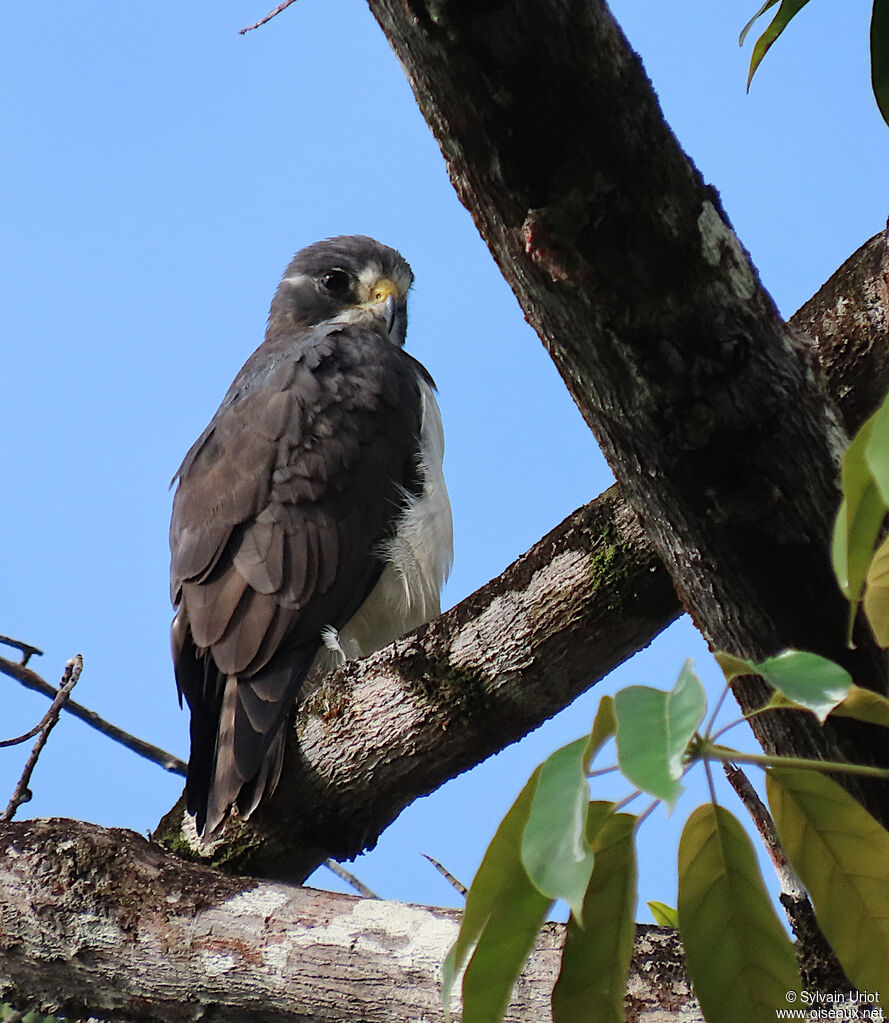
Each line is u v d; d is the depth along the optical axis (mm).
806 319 6980
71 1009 6926
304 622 10516
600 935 4402
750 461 5355
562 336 5230
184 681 10602
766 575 5566
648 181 4797
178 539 11102
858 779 5648
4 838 7242
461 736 7660
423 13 4512
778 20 5469
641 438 5402
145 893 6895
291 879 8453
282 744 8109
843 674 3422
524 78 4594
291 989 6410
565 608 7285
